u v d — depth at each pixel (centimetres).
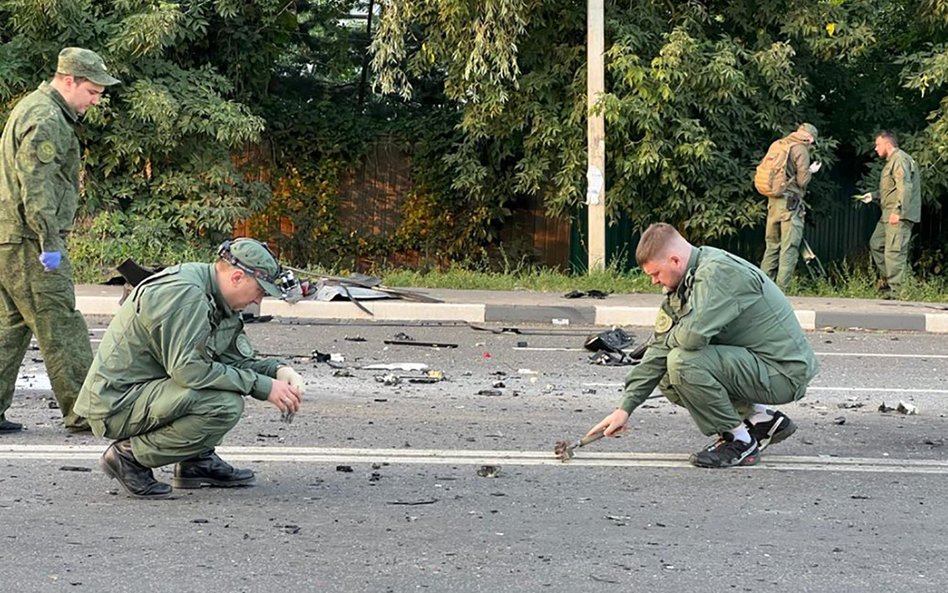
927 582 477
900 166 1561
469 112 1812
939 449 714
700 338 613
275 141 2105
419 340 1166
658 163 1734
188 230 1809
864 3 1817
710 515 564
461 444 702
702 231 1833
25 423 732
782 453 695
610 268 1642
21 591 445
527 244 2134
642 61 1723
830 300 1497
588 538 524
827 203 1975
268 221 2111
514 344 1155
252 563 481
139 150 1742
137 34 1673
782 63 1727
